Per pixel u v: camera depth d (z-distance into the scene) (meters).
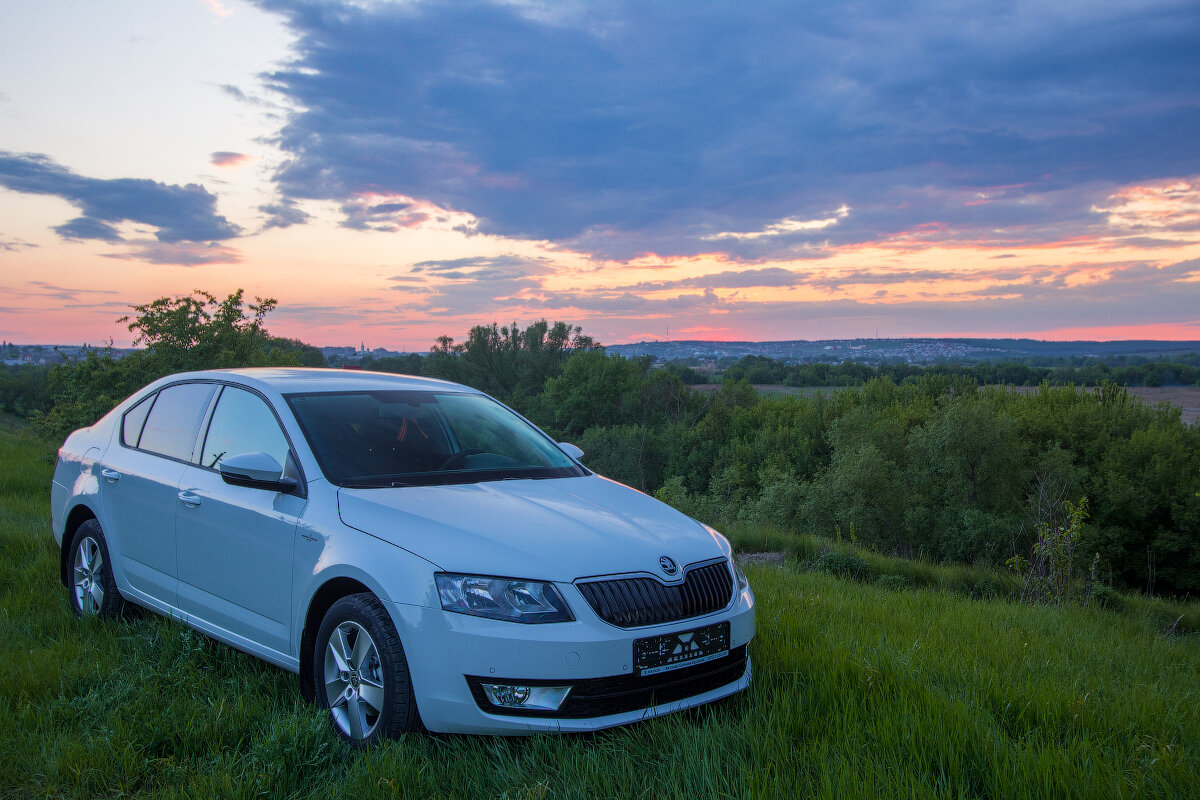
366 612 3.19
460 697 2.96
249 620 3.82
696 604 3.33
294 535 3.57
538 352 88.44
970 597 9.18
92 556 5.12
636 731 3.14
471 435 4.43
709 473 70.19
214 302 13.55
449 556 3.11
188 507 4.21
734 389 80.94
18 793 2.87
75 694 3.76
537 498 3.76
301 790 2.84
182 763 3.01
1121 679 4.67
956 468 37.50
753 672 3.97
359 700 3.25
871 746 3.14
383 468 3.85
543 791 2.66
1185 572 42.03
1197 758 3.13
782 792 2.71
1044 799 2.73
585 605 3.05
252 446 4.10
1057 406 51.19
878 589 7.75
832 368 129.00
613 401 81.50
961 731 3.19
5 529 7.44
